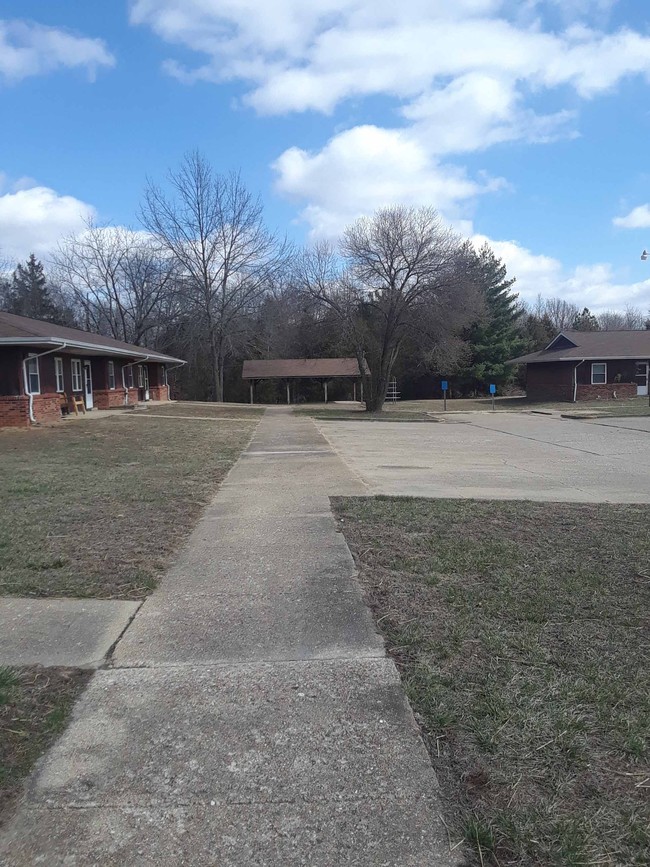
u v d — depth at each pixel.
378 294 29.47
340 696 3.08
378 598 4.36
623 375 36.66
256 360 48.41
